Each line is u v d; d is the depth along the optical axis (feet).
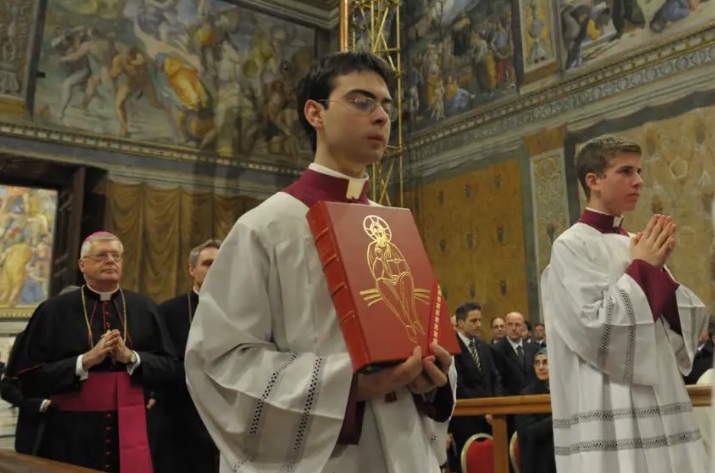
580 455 7.84
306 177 5.74
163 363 13.00
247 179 49.24
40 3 42.24
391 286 5.04
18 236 39.73
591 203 8.94
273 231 5.30
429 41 46.47
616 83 33.96
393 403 5.14
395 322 4.88
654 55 32.19
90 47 44.01
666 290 7.73
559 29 37.27
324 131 5.75
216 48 49.60
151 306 14.26
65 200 41.52
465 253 41.60
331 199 5.60
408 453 4.98
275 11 52.65
